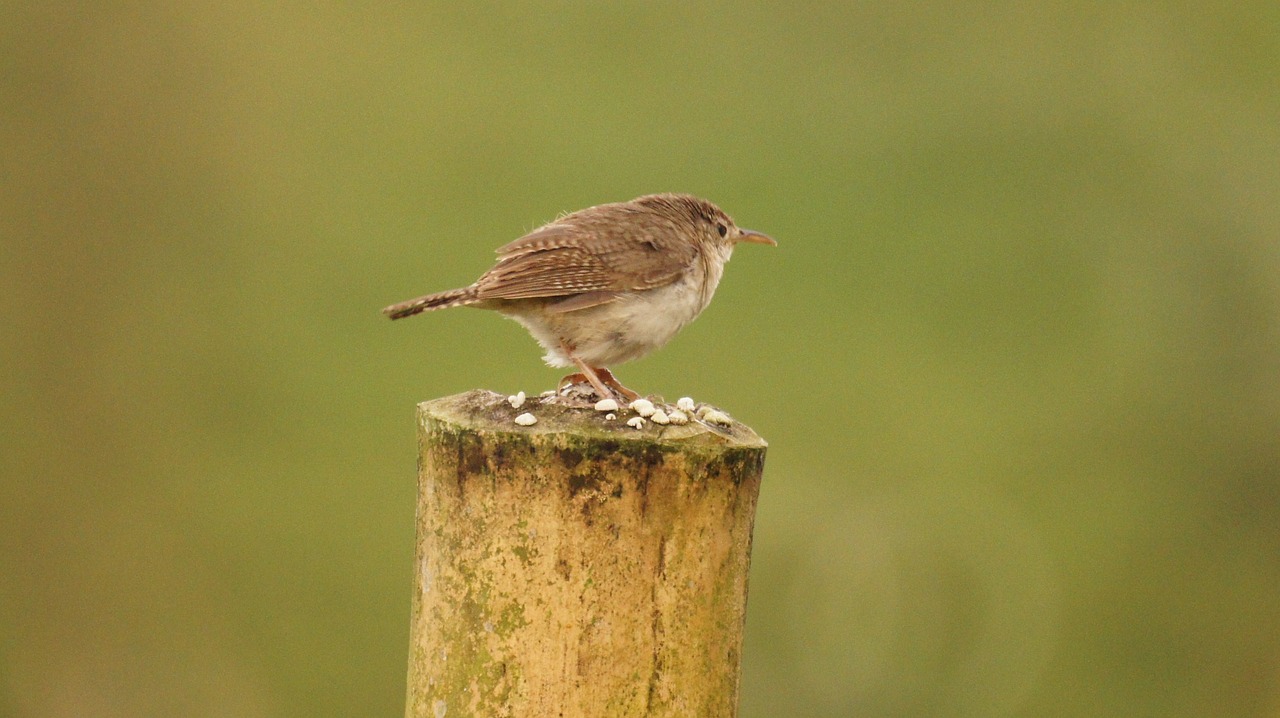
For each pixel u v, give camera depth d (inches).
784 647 546.3
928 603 555.8
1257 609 573.9
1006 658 558.6
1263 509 581.9
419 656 174.2
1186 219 600.7
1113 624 573.0
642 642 164.9
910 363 573.9
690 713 167.5
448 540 168.4
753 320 575.5
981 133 605.6
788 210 588.4
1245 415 585.3
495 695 165.3
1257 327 590.2
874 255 596.1
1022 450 573.9
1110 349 586.9
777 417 561.0
